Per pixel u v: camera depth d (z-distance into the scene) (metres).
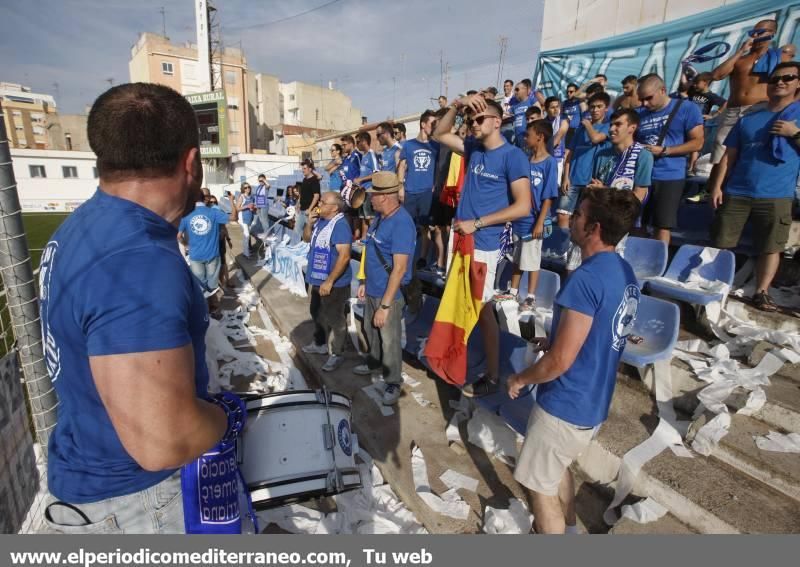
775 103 3.43
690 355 3.25
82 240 1.10
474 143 3.17
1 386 2.28
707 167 5.59
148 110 1.13
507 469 2.91
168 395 1.02
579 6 7.64
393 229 3.29
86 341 1.06
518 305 3.99
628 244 4.39
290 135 36.34
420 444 3.15
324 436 2.27
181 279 1.10
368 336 3.82
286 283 7.62
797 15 5.19
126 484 1.24
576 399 1.93
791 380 2.84
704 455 2.52
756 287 3.62
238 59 38.59
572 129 6.38
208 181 32.00
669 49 6.45
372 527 2.51
